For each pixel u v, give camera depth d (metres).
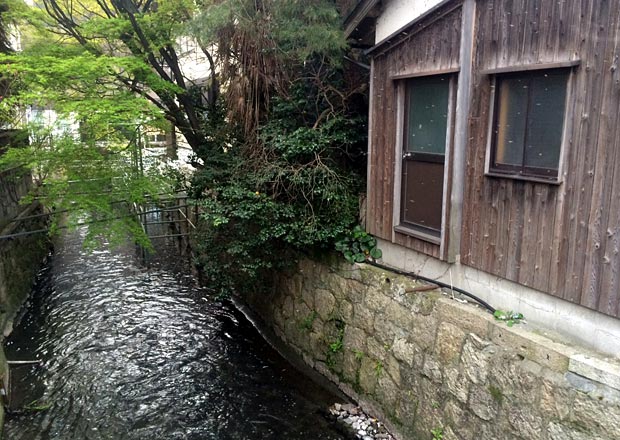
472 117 4.80
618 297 3.58
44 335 9.43
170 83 8.59
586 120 3.70
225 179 7.85
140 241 8.31
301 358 8.00
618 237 3.54
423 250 5.69
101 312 10.55
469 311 4.77
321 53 7.16
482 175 4.76
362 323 6.54
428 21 5.21
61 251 15.55
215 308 10.77
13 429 6.41
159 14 8.78
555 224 4.04
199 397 7.16
